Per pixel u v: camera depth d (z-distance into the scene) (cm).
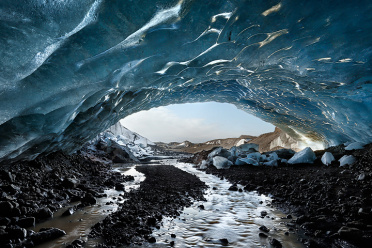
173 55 395
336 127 941
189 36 359
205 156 1595
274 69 552
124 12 284
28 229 316
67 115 426
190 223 368
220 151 1345
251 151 1474
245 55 429
